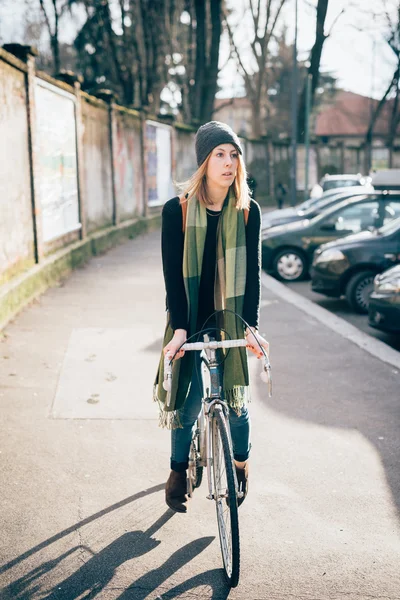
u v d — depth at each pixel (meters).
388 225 10.73
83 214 14.06
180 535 3.51
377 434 4.88
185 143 26.75
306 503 3.86
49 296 9.89
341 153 53.00
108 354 6.80
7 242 8.65
